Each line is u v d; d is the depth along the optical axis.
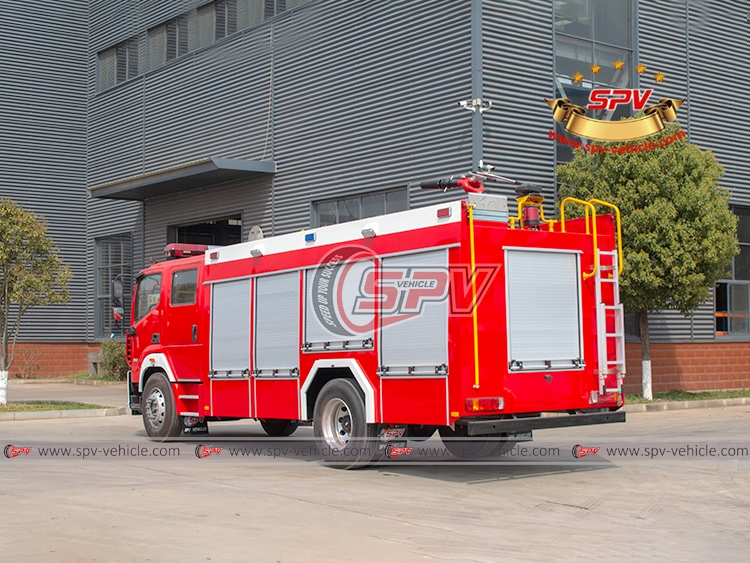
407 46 19.59
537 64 18.86
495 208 9.59
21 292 18.86
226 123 24.88
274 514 7.90
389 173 19.86
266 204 23.30
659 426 15.02
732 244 17.98
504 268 9.58
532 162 18.61
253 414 11.70
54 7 31.44
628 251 17.47
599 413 10.16
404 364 9.70
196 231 28.27
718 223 17.59
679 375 21.38
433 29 18.97
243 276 12.00
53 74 31.34
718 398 19.70
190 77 26.42
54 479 9.84
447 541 6.90
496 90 18.22
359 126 20.72
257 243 11.84
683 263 17.30
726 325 22.50
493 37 18.25
